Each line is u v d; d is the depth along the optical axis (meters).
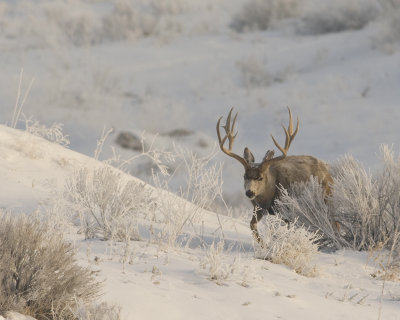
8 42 152.62
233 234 41.06
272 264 31.06
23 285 18.81
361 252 36.22
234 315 21.39
